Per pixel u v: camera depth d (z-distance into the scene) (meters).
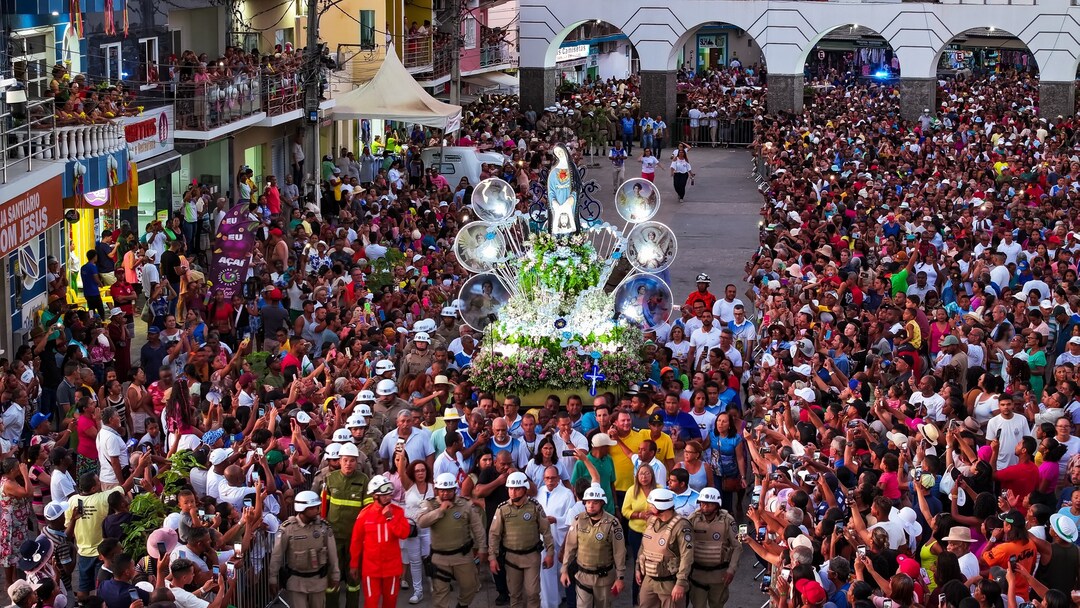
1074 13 55.22
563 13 57.38
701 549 13.41
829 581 12.35
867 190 34.75
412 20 53.59
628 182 20.64
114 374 17.80
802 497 13.34
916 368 19.94
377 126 49.41
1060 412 16.38
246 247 23.16
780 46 57.09
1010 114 52.25
